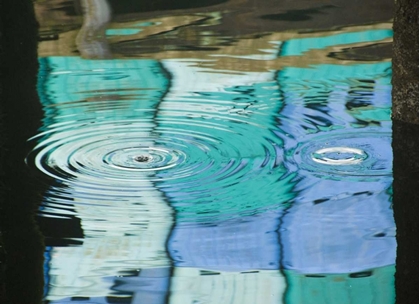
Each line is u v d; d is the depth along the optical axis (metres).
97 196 6.43
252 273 5.25
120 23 11.93
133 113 8.48
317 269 5.27
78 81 9.51
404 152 7.27
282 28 11.53
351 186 6.56
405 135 7.66
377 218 5.98
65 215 6.10
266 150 7.42
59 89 9.22
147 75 9.73
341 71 9.73
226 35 11.29
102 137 7.78
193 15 12.33
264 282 5.12
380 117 8.21
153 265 5.38
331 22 11.71
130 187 6.61
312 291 4.98
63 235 5.80
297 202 6.31
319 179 6.73
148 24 11.86
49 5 12.76
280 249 5.56
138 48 10.78
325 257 5.43
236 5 12.80
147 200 6.38
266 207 6.23
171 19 12.13
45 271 5.30
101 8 12.69
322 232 5.80
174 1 13.12
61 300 4.92
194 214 6.13
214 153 7.37
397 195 6.36
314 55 10.36
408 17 7.43
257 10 12.48
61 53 10.57
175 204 6.30
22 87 9.29
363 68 9.80
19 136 7.78
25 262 5.43
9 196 6.41
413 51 7.52
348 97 8.86
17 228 5.89
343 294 4.94
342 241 5.66
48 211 6.15
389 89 9.09
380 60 10.05
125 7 12.75
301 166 7.03
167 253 5.55
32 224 5.95
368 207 6.17
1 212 6.13
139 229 5.90
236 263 5.39
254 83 9.40
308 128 8.00
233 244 5.66
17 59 10.31
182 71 9.87
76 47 10.82
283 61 10.16
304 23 11.73
